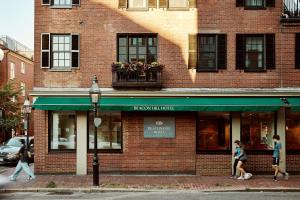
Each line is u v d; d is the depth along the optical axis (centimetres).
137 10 2436
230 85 2419
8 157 3055
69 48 2441
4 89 4097
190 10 2434
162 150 2417
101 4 2438
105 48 2433
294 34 2425
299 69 2425
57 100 2373
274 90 2411
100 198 1748
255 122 2433
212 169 2406
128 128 2422
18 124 4059
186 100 2370
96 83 2067
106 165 2412
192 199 1712
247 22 2430
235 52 2425
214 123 2428
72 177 2312
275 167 2200
